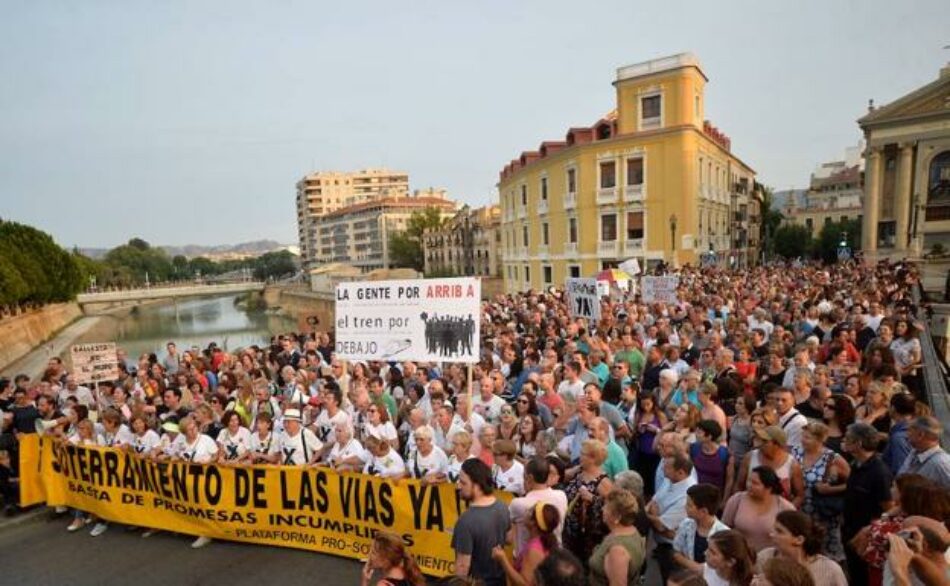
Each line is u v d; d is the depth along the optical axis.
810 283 24.56
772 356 8.95
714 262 38.81
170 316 98.44
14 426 9.15
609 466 5.54
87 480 8.23
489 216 83.62
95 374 11.14
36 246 54.88
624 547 3.91
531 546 4.14
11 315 46.81
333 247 163.00
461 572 4.31
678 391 7.61
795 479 5.01
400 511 6.52
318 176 180.50
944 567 3.22
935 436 4.50
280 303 101.44
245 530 7.35
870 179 52.38
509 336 13.29
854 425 4.80
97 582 6.75
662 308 16.22
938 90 48.47
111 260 152.38
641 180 40.62
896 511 3.84
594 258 43.38
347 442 7.23
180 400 10.54
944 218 48.94
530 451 6.98
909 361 9.08
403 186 187.00
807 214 111.62
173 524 7.70
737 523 4.51
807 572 3.04
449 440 7.30
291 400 9.43
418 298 7.98
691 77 38.78
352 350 8.45
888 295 17.88
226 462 7.48
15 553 7.55
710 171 44.16
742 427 6.39
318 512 7.02
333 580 6.42
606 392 7.59
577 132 44.53
